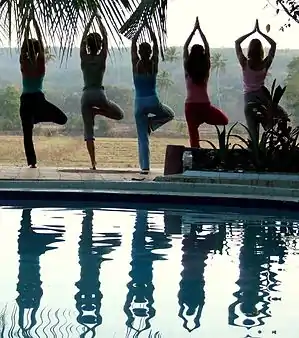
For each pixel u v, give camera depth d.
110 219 7.37
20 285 4.54
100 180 8.86
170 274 4.96
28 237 6.30
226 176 9.02
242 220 7.44
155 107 10.06
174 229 6.84
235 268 5.18
